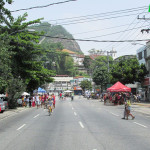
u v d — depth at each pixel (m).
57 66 144.88
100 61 139.75
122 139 9.15
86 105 36.22
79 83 116.88
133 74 42.94
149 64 42.50
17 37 31.27
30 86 37.69
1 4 16.67
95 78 68.38
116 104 37.25
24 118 18.08
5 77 21.44
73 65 159.00
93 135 10.06
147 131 11.18
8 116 20.77
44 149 7.55
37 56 35.22
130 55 57.34
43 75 36.06
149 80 40.31
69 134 10.35
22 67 33.19
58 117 18.14
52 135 10.17
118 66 44.50
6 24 30.77
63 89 115.38
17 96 29.67
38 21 32.81
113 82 44.88
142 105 33.50
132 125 13.38
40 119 16.95
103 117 17.98
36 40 33.62
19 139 9.35
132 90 55.03
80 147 7.75
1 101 24.27
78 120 15.92
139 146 7.89
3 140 9.18
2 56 19.53
